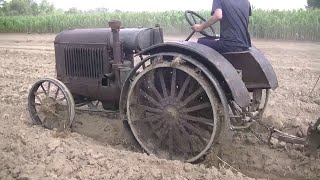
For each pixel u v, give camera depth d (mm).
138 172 4324
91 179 4219
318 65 10703
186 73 4637
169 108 4668
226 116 4281
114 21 5164
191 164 4500
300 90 7879
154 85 4801
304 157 4699
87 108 5867
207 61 4426
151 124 4867
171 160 4594
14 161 4504
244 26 4617
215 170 4312
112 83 5434
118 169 4367
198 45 4488
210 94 4312
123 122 5008
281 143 5066
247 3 4688
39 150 4844
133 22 20453
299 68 10250
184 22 18766
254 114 4809
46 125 5742
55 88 8016
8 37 20359
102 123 6023
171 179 4180
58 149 4820
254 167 4789
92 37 5551
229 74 4270
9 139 5199
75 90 5797
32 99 5887
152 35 5523
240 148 5062
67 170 4367
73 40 5703
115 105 5684
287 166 4672
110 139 5605
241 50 4609
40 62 11922
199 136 4672
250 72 4707
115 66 5270
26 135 5250
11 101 7344
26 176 4191
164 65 4496
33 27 23328
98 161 4543
